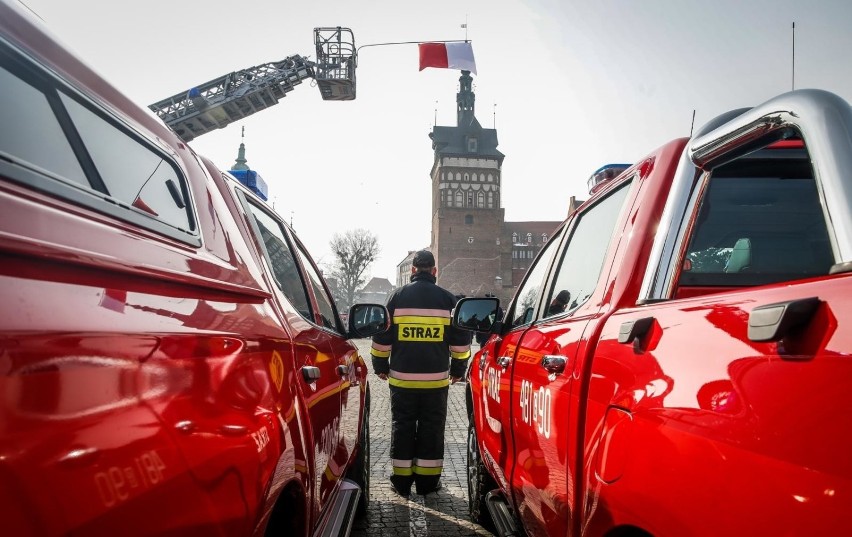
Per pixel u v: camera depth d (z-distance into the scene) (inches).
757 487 35.4
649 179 75.9
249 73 790.5
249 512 49.7
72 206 39.3
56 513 29.2
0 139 35.9
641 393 51.5
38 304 31.4
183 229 57.4
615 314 67.4
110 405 34.6
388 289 6215.6
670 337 50.3
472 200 3430.1
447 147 3489.2
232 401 50.3
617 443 54.6
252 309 64.7
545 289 115.6
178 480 39.5
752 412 37.0
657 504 45.8
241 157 948.0
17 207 33.4
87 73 50.0
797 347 34.7
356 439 140.9
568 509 67.6
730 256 99.2
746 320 40.6
